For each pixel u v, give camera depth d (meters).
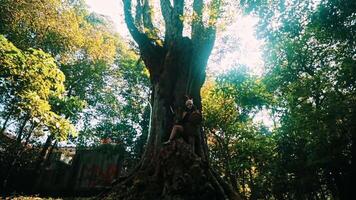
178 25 11.80
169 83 11.18
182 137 9.85
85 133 28.23
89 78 29.94
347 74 18.94
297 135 23.39
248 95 26.66
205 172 9.22
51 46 25.75
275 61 28.39
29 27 23.70
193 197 8.45
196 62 11.77
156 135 10.46
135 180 9.43
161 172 9.21
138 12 14.07
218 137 28.42
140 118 29.78
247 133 27.39
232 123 27.88
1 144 23.52
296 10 13.70
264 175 26.92
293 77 27.62
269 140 26.31
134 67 30.62
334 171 22.69
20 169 25.27
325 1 13.48
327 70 23.58
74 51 27.61
